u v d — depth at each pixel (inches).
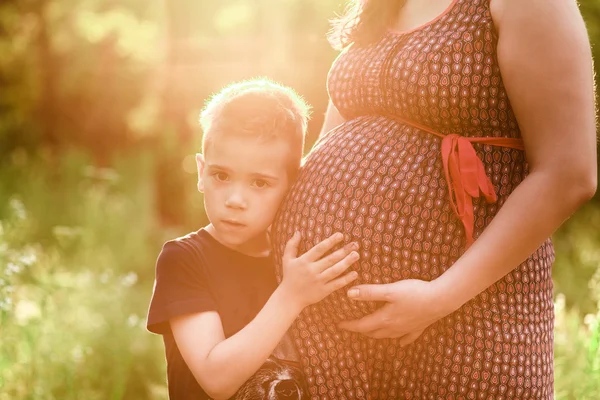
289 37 292.2
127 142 526.6
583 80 72.5
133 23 499.2
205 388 79.7
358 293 77.4
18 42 531.2
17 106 533.3
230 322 83.0
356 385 83.2
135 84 509.7
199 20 350.6
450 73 76.7
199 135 340.2
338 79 87.4
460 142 77.7
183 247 84.4
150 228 320.8
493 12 75.5
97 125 526.9
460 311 78.0
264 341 78.8
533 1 72.7
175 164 341.4
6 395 144.0
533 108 73.4
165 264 84.0
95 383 161.5
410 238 78.2
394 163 79.8
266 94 84.0
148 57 498.3
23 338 162.2
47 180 404.8
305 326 83.9
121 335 175.0
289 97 86.0
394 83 79.9
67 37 522.9
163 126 344.8
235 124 81.3
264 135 81.1
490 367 77.2
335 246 80.5
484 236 74.5
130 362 168.2
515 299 78.1
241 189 81.7
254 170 81.3
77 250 275.4
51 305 181.8
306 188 83.4
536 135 73.9
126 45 502.9
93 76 517.0
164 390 159.8
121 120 521.0
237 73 333.4
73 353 160.4
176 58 343.9
